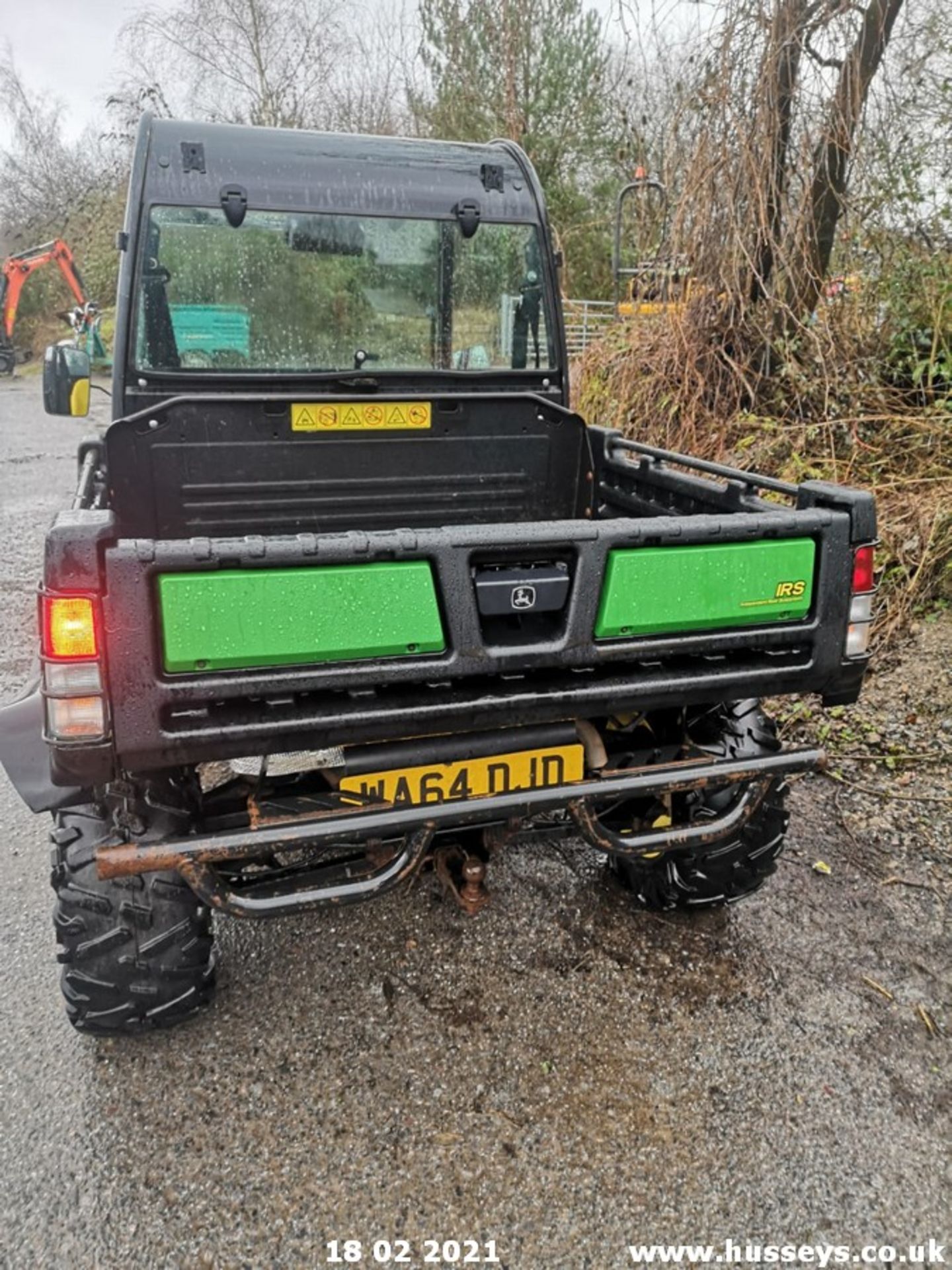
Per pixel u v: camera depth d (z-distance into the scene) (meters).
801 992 2.59
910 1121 2.19
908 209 5.59
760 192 5.46
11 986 2.62
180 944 2.21
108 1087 2.28
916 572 4.58
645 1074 2.32
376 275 2.91
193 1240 1.92
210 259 2.76
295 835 1.99
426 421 2.87
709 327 6.00
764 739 2.54
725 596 2.18
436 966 2.71
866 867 3.15
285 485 2.81
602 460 3.66
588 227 13.34
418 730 2.02
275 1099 2.26
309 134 2.86
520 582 2.04
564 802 2.17
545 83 14.79
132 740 1.81
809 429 5.35
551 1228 1.95
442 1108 2.23
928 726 3.92
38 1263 1.88
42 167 29.81
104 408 14.39
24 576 6.27
